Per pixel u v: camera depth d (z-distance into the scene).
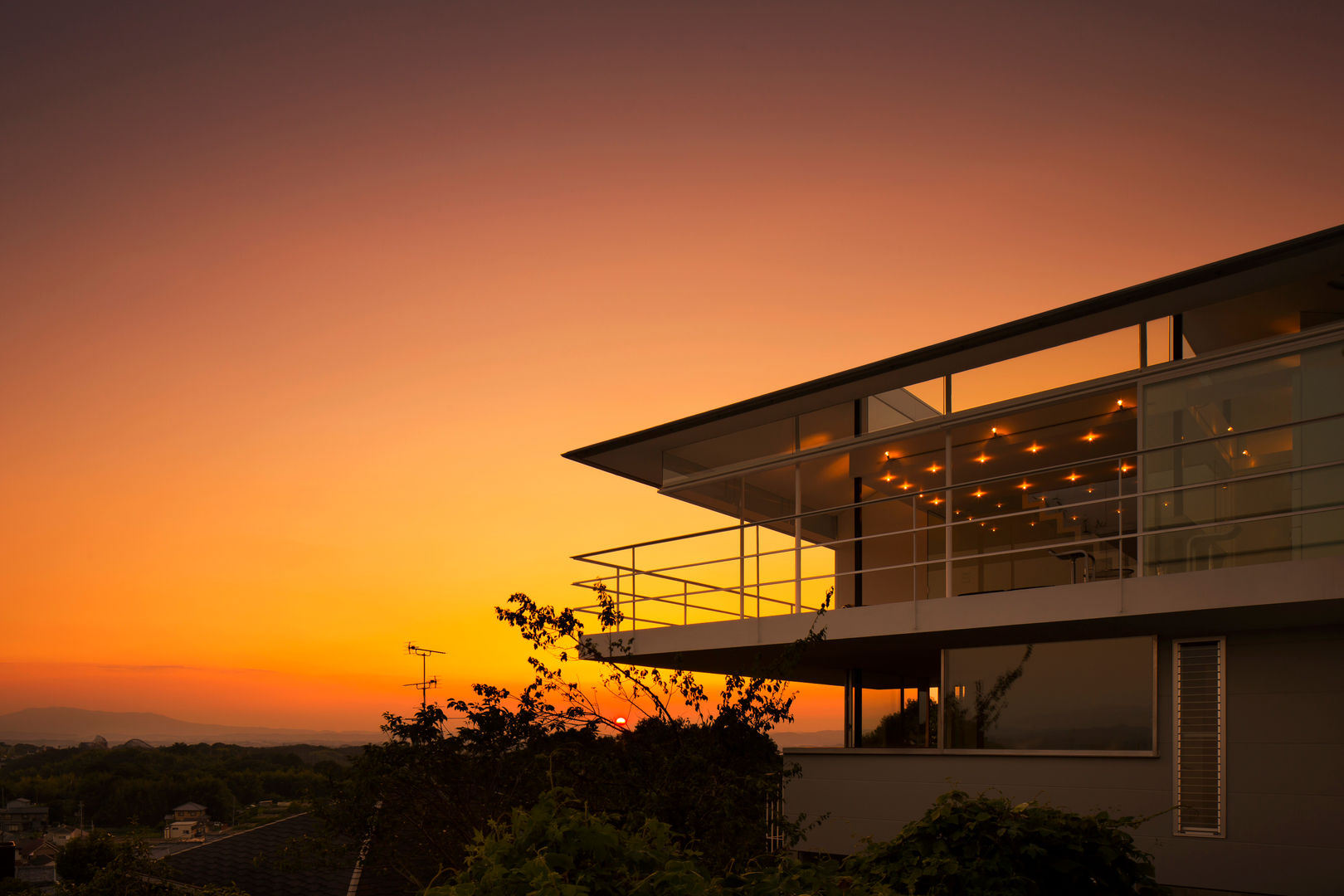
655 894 2.98
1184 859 8.68
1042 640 10.14
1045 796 9.64
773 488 14.58
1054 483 11.75
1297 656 8.45
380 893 16.02
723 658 12.68
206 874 20.56
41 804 73.06
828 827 11.00
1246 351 8.98
